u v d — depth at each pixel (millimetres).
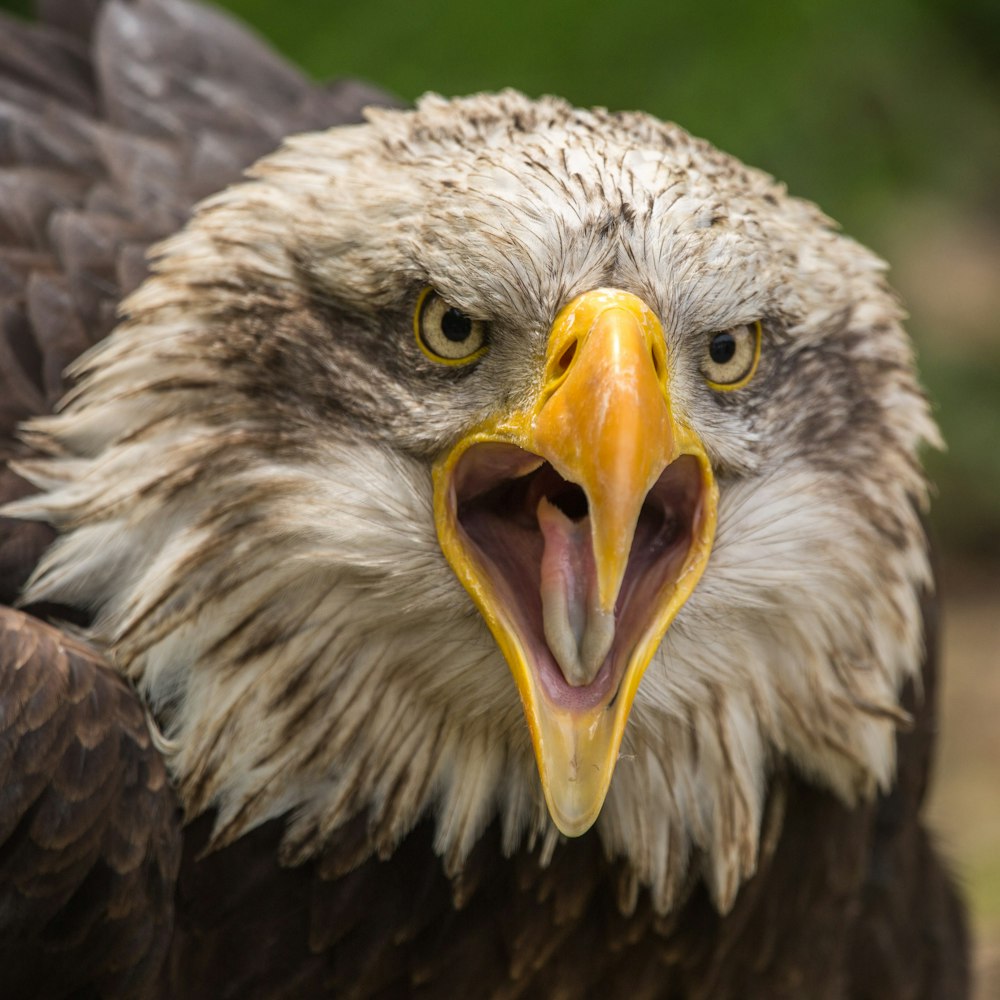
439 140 6000
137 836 5840
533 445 5488
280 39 13023
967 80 16328
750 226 5758
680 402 5707
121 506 5914
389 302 5746
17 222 6922
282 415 5844
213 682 5926
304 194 5961
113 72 8125
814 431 6066
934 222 17078
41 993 5883
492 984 6496
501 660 5918
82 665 5824
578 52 13391
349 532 5781
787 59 14000
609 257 5555
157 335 6016
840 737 6359
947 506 15680
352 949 6277
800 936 6930
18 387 6438
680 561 5746
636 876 6383
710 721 6191
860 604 6211
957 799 12805
